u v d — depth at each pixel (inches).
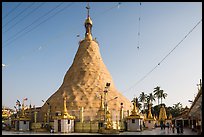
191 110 2036.2
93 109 2896.2
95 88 3216.0
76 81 3329.2
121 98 3267.7
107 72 3602.4
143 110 4606.3
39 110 3211.1
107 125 2213.3
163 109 3939.5
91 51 3636.8
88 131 2472.9
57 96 3189.0
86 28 3828.7
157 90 4512.8
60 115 2458.2
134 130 2518.5
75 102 2989.7
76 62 3580.2
